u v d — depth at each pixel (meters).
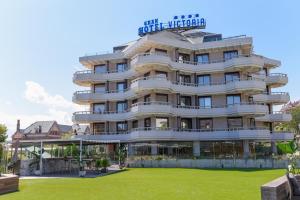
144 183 19.66
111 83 51.38
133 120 48.09
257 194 14.10
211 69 47.25
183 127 46.44
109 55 51.34
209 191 15.38
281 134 52.44
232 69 46.34
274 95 56.12
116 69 51.72
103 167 30.39
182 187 17.19
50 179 23.55
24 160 28.33
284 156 37.09
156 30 55.16
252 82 44.50
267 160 34.38
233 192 14.89
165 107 43.00
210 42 47.62
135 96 47.06
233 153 44.59
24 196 14.62
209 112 46.31
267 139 44.47
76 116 50.41
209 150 46.03
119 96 49.91
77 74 51.59
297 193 11.20
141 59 43.75
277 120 55.41
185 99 47.44
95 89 52.47
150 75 45.38
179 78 47.22
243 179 21.22
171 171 30.20
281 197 10.09
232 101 46.56
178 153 45.34
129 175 26.31
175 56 47.28
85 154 40.31
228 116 45.97
